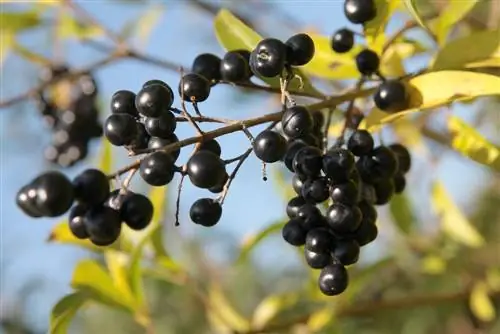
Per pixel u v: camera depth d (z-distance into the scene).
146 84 0.32
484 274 0.57
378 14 0.37
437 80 0.35
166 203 0.45
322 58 0.39
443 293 0.56
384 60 0.40
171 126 0.31
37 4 0.54
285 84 0.33
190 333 0.81
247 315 0.79
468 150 0.38
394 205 0.50
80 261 0.42
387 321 0.72
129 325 0.88
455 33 0.46
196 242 0.70
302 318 0.48
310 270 0.47
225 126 0.32
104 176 0.30
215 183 0.31
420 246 0.55
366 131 0.34
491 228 0.74
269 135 0.31
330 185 0.32
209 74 0.34
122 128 0.31
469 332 0.68
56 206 0.29
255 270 0.80
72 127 0.53
